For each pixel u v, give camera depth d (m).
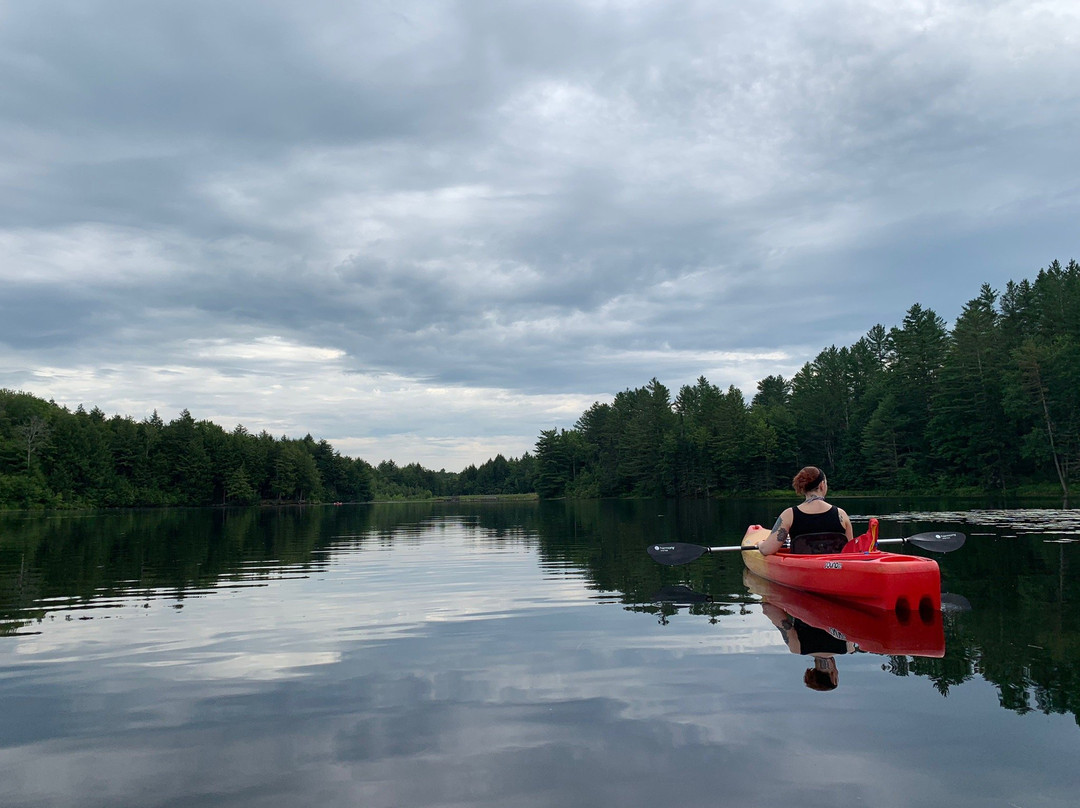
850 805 2.35
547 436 102.31
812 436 69.81
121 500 73.00
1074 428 44.53
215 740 3.08
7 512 51.00
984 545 10.95
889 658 4.24
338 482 108.56
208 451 84.25
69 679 4.11
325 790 2.54
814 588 6.71
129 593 7.64
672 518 25.34
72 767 2.80
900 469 56.50
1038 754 2.74
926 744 2.87
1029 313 53.66
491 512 42.06
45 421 67.44
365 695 3.72
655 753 2.83
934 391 55.97
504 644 4.86
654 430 82.88
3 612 6.43
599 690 3.72
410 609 6.41
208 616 6.15
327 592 7.62
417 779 2.62
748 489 72.12
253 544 15.60
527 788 2.52
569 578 8.53
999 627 5.02
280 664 4.41
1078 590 6.57
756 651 4.50
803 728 3.08
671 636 5.01
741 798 2.41
